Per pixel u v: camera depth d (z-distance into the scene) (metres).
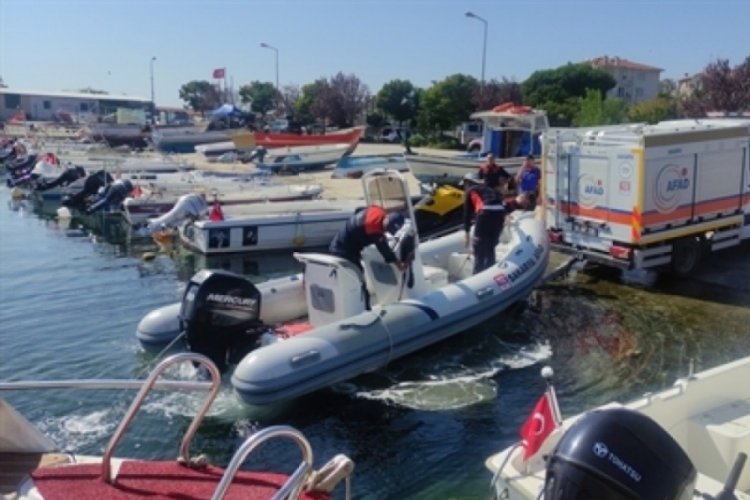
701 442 4.32
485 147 19.97
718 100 32.19
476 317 8.30
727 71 32.78
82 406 6.84
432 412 6.63
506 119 19.42
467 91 46.53
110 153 31.45
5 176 31.97
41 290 11.70
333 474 3.02
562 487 2.85
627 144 10.23
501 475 3.68
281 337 7.29
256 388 6.34
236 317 7.08
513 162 18.11
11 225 18.95
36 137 37.53
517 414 6.53
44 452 3.46
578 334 8.70
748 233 11.95
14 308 10.58
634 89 77.31
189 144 39.41
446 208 14.38
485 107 42.41
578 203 11.04
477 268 9.51
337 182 24.80
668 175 10.42
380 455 5.88
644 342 8.35
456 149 42.91
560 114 42.56
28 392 7.19
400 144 48.22
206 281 6.96
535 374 7.46
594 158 10.68
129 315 10.15
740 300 10.01
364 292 7.71
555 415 3.76
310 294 7.88
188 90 89.94
